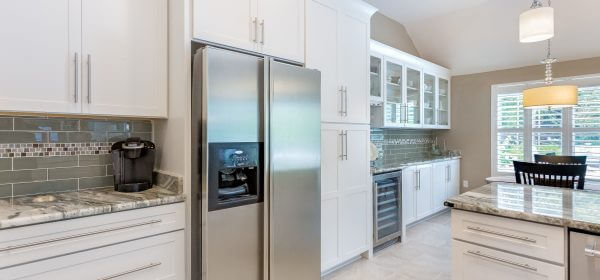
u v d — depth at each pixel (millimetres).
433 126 4859
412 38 4984
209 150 1716
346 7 2818
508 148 4777
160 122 2109
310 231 2219
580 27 3785
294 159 2109
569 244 1285
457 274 1617
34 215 1345
